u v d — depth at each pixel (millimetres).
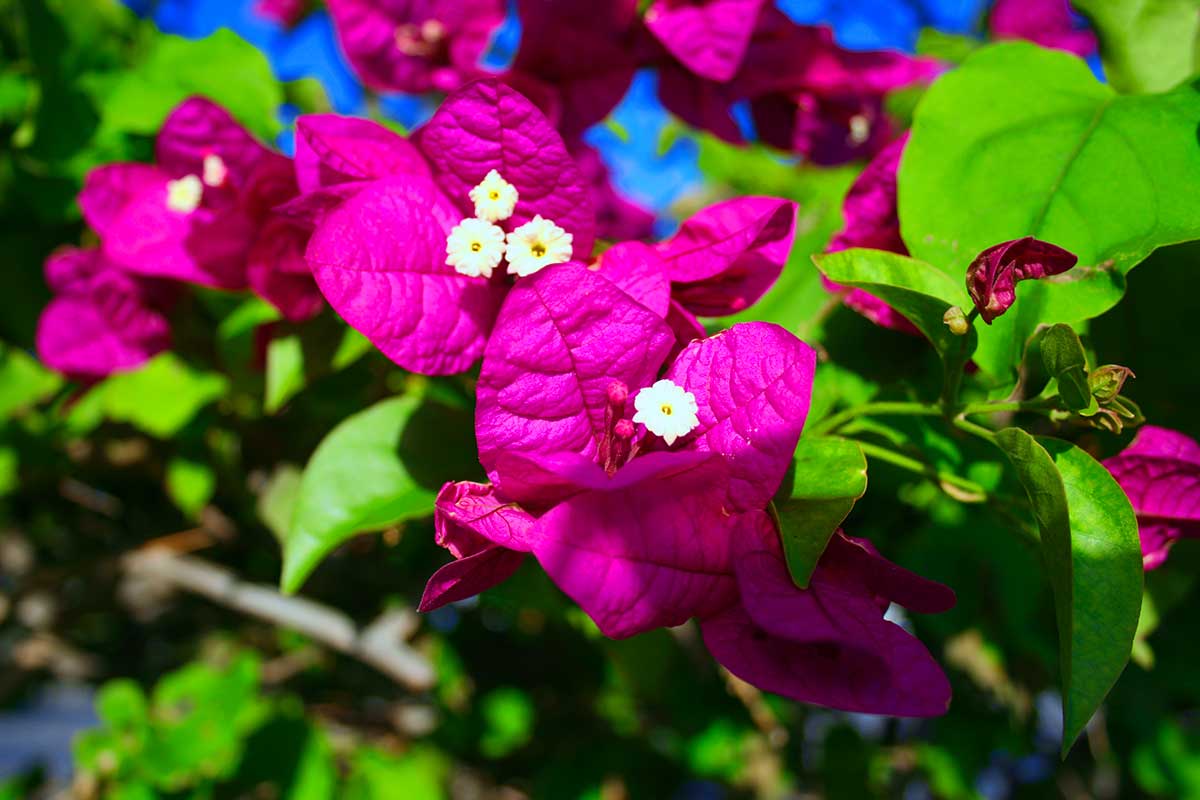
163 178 272
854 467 198
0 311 358
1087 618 189
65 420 343
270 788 386
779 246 215
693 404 194
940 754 378
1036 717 359
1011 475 225
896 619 303
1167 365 255
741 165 432
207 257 256
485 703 420
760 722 385
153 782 353
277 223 236
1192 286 248
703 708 391
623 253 212
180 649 547
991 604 310
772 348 195
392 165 218
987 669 330
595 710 433
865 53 275
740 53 254
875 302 232
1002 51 230
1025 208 215
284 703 382
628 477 181
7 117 327
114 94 312
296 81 331
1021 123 222
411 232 209
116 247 264
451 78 276
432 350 208
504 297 215
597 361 198
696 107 277
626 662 292
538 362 197
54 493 434
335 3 269
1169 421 259
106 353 303
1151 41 256
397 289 206
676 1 262
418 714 455
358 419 236
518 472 188
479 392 196
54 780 463
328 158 217
